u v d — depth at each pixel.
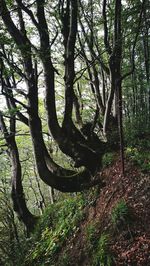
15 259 13.45
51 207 13.78
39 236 13.03
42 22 9.86
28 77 10.82
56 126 10.61
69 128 10.72
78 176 11.29
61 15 10.96
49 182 11.04
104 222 8.95
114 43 10.73
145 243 7.32
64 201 13.33
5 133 14.38
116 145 11.80
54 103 10.51
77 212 11.04
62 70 16.92
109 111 11.87
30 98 10.73
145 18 11.70
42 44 9.86
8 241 15.73
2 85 10.47
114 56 10.88
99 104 13.70
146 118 12.83
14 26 9.81
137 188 9.04
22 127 20.86
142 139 11.38
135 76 14.21
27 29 12.53
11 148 14.77
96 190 10.66
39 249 11.74
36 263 11.28
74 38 10.28
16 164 14.74
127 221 8.13
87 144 11.88
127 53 13.70
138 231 7.80
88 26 12.76
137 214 8.20
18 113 11.89
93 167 11.33
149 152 10.33
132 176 9.66
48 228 12.59
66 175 11.47
